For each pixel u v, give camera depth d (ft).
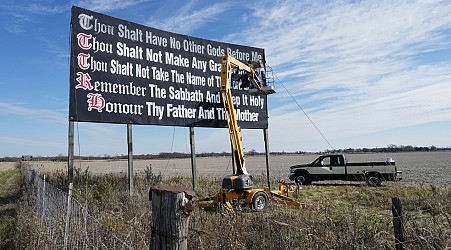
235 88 49.37
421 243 14.17
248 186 34.65
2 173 110.22
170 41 42.93
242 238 16.19
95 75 35.58
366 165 59.67
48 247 17.13
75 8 34.83
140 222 17.81
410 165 136.67
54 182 44.93
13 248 20.35
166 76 41.93
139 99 38.96
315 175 64.03
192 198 6.44
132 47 39.06
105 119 35.83
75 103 33.81
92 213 20.77
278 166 159.43
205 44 46.83
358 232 16.93
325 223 18.40
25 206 29.14
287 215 20.29
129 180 37.42
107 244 13.71
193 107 44.27
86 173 47.44
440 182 62.85
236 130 37.65
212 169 138.00
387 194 40.22
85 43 35.22
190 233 14.89
